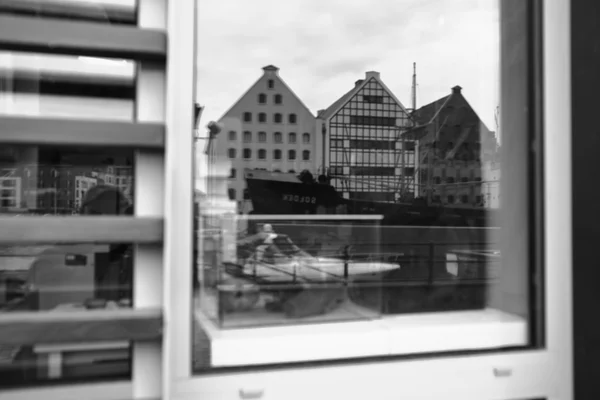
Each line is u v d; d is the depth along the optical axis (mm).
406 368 1440
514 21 1774
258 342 1450
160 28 1175
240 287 1904
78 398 1062
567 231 1596
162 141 1064
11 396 1031
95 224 1025
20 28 1019
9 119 996
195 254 1353
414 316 1777
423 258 3141
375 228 3410
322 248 2982
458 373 1479
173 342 1275
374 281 2438
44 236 1003
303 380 1359
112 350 1140
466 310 1824
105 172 1228
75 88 1176
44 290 1254
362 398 1396
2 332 970
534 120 1627
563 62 1617
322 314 1806
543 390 1545
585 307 1591
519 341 1616
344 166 11086
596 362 1585
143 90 1179
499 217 1891
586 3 1627
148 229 1047
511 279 1744
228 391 1301
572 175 1604
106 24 1074
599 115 1618
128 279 1214
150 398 1092
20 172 1311
